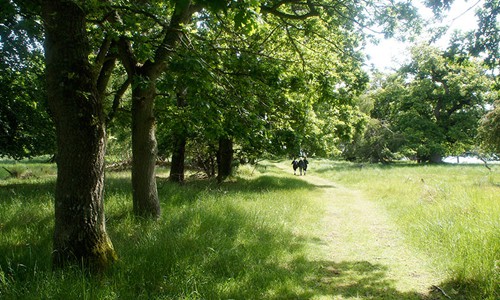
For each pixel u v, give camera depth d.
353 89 10.43
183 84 5.70
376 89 51.41
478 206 7.75
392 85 48.66
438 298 4.49
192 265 4.80
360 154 42.91
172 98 8.28
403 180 18.84
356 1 8.34
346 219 9.81
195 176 21.66
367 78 10.40
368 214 10.62
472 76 43.28
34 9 4.91
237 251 5.64
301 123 9.80
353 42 9.76
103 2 5.06
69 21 4.11
